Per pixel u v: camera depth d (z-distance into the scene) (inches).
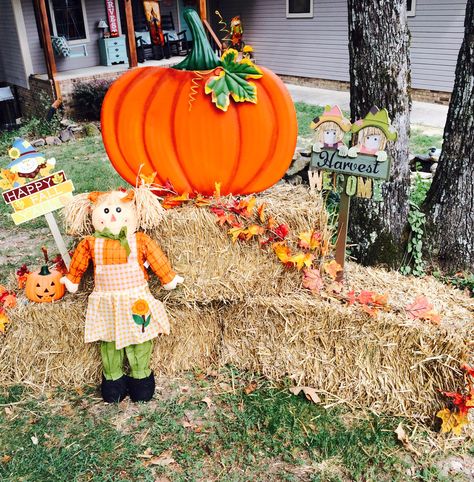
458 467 104.0
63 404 122.3
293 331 123.0
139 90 128.0
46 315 122.9
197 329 130.7
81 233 118.0
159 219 116.5
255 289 125.3
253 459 106.5
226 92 121.2
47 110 451.8
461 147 140.1
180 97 124.7
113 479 102.5
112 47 513.3
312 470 103.8
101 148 348.8
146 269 121.7
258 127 124.9
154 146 128.3
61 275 124.9
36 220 225.9
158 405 121.3
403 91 138.9
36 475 103.6
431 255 150.4
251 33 574.2
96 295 113.0
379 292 126.1
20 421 117.2
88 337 113.0
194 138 125.1
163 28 569.3
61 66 498.6
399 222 149.3
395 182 145.0
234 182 130.8
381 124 112.4
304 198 129.3
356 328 116.0
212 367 132.1
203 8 401.1
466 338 109.3
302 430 113.0
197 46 126.3
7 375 128.3
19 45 477.7
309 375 123.2
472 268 147.6
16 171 117.2
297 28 524.7
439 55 417.7
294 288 126.3
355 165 118.0
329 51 506.3
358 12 134.8
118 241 110.7
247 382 127.5
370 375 117.1
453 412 108.1
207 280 123.5
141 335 113.1
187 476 103.0
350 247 155.9
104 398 121.8
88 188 257.0
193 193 132.3
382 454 106.7
